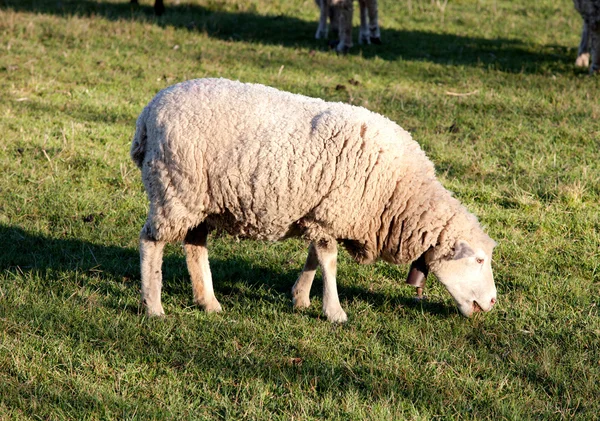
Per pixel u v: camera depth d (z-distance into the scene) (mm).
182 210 6633
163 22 21000
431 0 24641
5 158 11227
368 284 8172
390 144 6688
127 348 6516
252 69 16719
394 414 5680
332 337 6832
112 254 8711
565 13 23609
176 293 7754
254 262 8617
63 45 18078
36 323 6855
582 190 10352
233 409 5691
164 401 5773
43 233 9109
